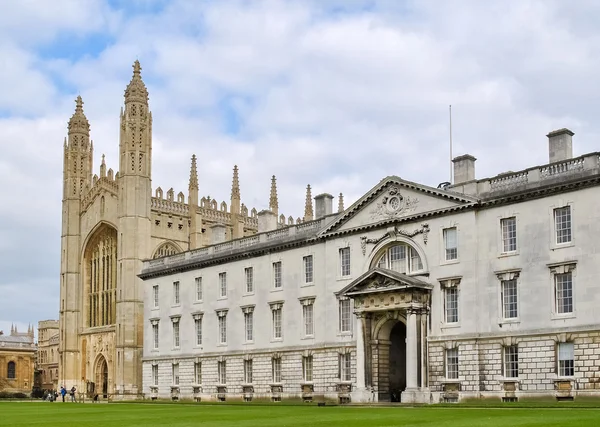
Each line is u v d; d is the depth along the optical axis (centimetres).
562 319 5856
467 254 6538
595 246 5725
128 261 11212
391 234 7144
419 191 6988
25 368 19125
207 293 9306
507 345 6178
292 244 8219
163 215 11875
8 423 4097
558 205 6000
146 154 11638
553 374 5853
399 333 7350
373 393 7025
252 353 8538
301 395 7881
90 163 13162
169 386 9656
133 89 11675
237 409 5997
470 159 6938
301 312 8044
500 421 3475
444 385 6525
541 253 6056
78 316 12581
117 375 10988
